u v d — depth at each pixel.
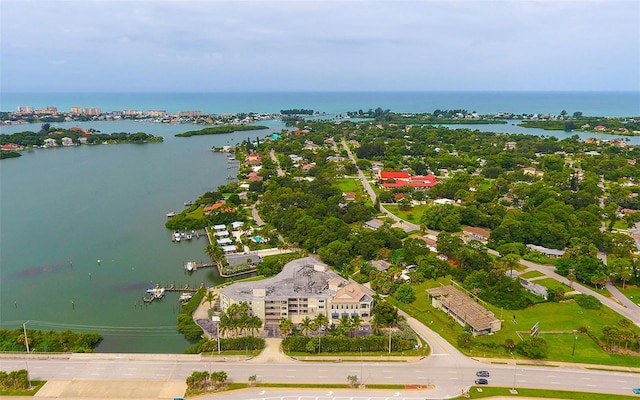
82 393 145.38
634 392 145.75
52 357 166.00
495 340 175.38
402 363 162.50
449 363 162.62
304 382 151.25
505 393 145.38
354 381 149.62
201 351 169.25
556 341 175.12
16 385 147.75
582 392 145.88
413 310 199.88
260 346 171.12
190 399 142.12
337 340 169.75
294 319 192.00
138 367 160.12
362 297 191.00
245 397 143.50
